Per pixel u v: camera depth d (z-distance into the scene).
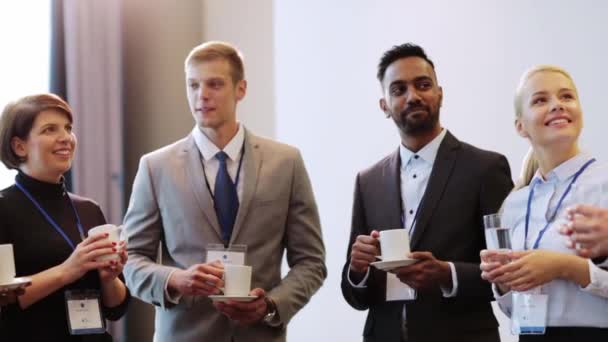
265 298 2.81
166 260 3.02
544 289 2.27
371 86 4.56
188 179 2.97
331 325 4.59
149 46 5.09
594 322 2.19
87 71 4.75
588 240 2.13
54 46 4.68
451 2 4.24
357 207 3.13
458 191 2.91
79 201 2.85
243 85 3.10
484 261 2.30
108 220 4.78
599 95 3.76
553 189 2.38
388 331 2.91
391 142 4.46
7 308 2.55
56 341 2.60
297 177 3.06
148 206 3.02
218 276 2.68
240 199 2.95
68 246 2.68
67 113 2.76
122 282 2.82
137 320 4.85
